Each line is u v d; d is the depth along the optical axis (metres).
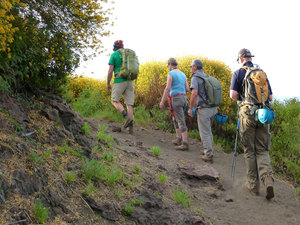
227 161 5.20
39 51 3.04
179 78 5.39
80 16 3.27
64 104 3.82
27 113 3.00
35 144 2.65
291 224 3.28
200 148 5.73
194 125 6.86
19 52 2.88
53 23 3.27
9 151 2.27
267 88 3.76
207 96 4.89
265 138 3.83
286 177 4.98
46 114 3.19
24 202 1.95
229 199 3.69
